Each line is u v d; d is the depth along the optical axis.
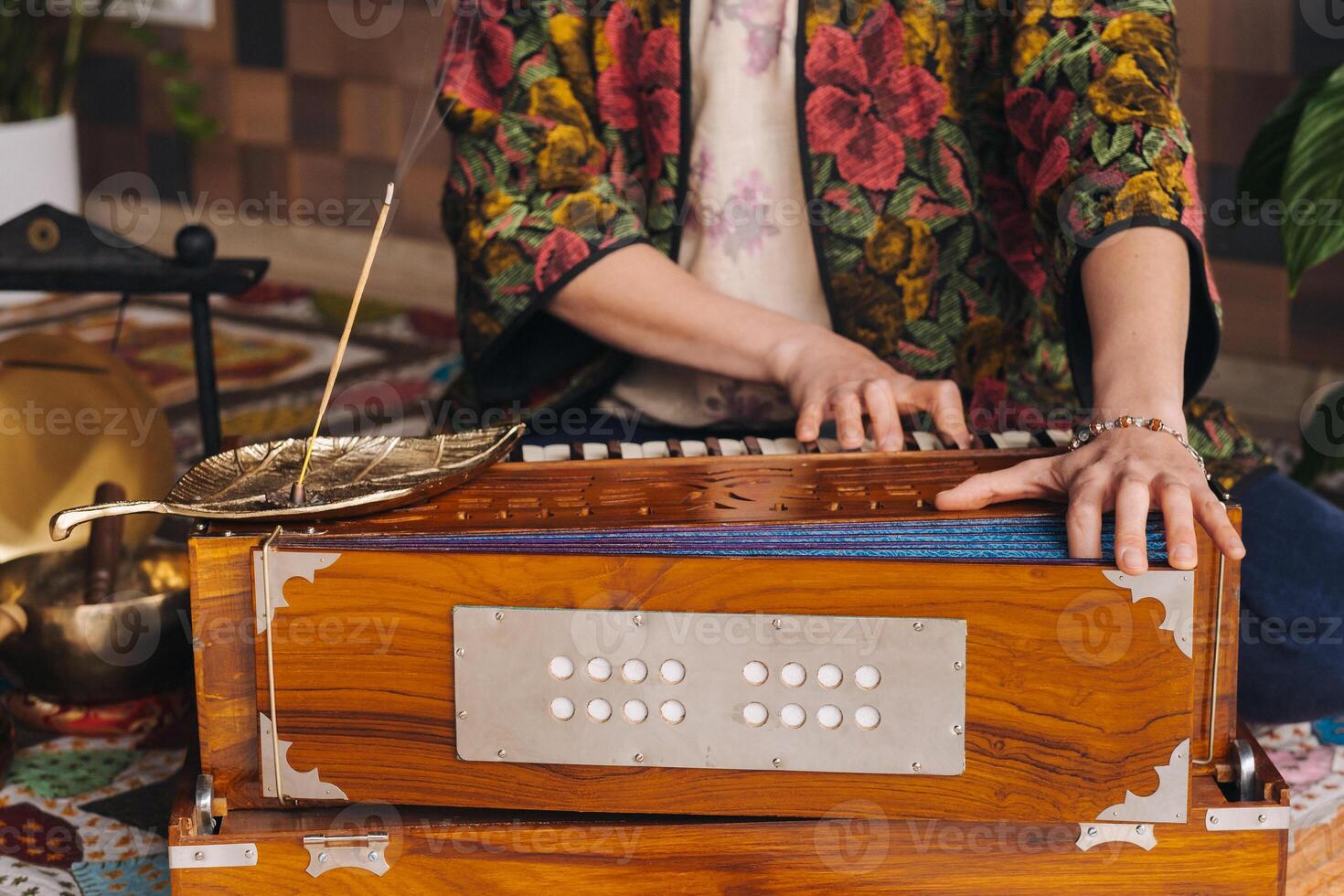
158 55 4.17
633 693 1.06
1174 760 1.05
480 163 1.64
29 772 1.64
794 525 1.10
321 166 4.20
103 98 4.55
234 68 4.27
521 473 1.24
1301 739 1.71
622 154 1.71
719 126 1.63
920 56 1.59
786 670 1.05
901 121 1.61
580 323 1.60
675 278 1.55
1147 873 1.10
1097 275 1.38
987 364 1.70
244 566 1.09
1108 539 1.08
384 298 4.07
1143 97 1.45
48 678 1.67
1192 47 2.94
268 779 1.11
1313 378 2.98
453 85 1.66
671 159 1.65
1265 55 2.87
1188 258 1.39
